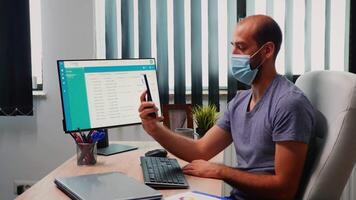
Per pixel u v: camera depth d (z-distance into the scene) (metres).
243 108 1.59
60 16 2.58
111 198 1.10
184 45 2.54
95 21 2.60
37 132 2.70
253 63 1.50
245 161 1.54
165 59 2.55
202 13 2.52
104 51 2.63
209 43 2.52
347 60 2.45
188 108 2.06
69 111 1.68
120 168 1.55
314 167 1.35
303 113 1.35
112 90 1.80
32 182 2.73
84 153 1.59
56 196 1.22
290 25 2.46
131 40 2.56
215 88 2.54
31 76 2.57
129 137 2.61
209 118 1.98
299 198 1.39
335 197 1.31
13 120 2.71
